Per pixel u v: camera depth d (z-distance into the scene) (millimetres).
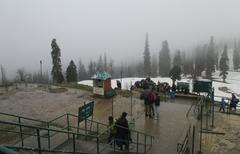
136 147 14664
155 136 16266
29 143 12930
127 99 24312
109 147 13180
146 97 18953
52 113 20531
